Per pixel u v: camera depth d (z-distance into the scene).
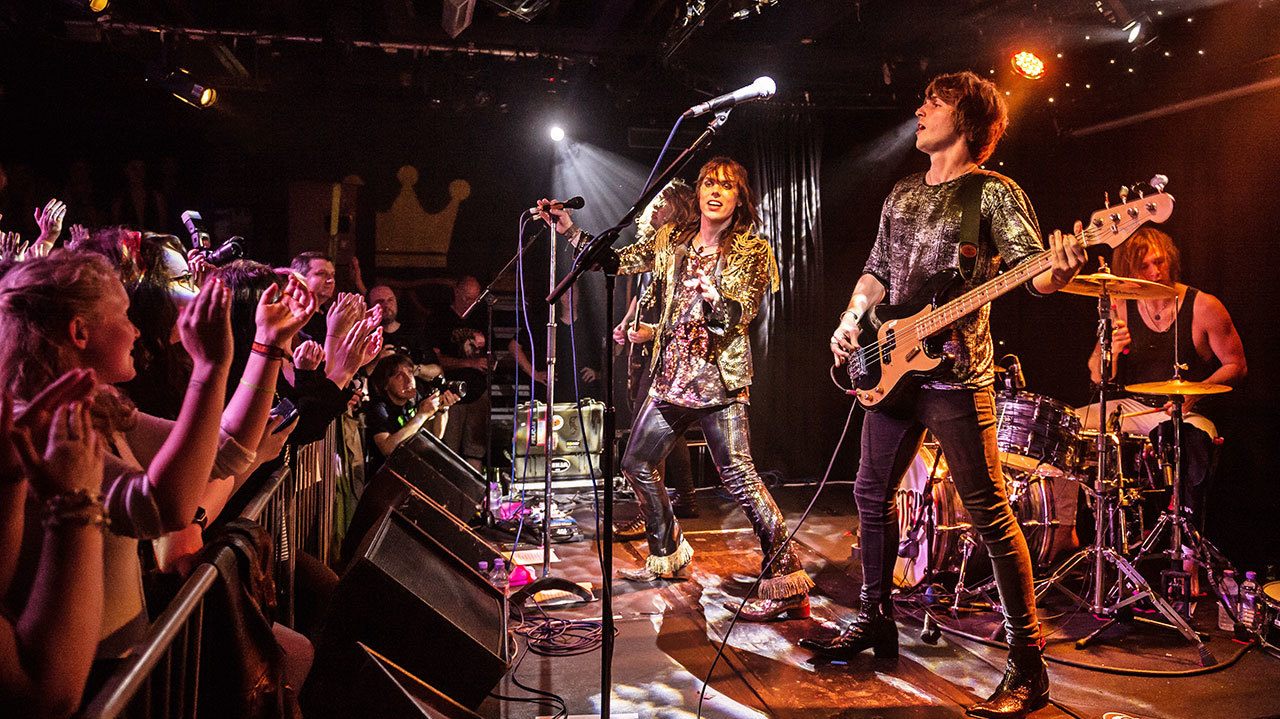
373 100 7.68
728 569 4.68
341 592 2.42
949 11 6.79
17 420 1.06
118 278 1.42
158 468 1.36
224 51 6.59
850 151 8.28
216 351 1.40
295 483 3.08
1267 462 6.21
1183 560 3.82
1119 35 6.70
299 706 2.12
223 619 1.77
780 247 7.84
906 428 3.12
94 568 1.10
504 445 6.77
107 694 1.21
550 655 3.39
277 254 7.57
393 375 5.00
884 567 3.29
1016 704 2.75
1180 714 2.81
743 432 4.02
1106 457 3.70
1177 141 7.25
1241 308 6.93
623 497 6.71
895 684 3.09
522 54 6.98
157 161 7.28
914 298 2.93
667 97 7.51
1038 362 7.93
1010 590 2.82
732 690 3.05
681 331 4.06
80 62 6.57
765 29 7.21
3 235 2.76
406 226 7.84
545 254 8.02
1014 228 2.76
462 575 3.06
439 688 2.45
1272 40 6.00
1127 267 4.82
